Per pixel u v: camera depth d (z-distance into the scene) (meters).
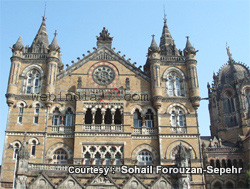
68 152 42.81
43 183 35.78
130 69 48.94
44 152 42.16
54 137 43.56
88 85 47.34
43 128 43.53
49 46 48.25
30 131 43.12
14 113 44.31
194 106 46.44
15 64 46.84
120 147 42.59
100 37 51.22
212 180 63.59
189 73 48.38
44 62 48.12
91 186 35.81
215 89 85.81
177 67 49.41
